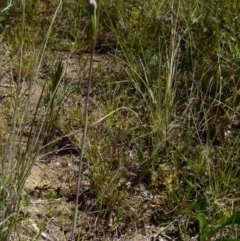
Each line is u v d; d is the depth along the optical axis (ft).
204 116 10.18
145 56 12.28
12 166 7.68
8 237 7.47
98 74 12.17
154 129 10.19
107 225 8.73
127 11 14.17
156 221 8.95
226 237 8.47
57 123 10.37
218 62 11.36
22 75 11.78
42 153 9.88
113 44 13.50
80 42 13.38
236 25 12.80
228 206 8.96
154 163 9.76
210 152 9.75
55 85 10.44
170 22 13.07
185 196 9.00
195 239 8.66
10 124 10.28
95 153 9.73
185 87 11.53
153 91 11.14
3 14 13.70
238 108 10.67
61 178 9.49
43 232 8.46
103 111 10.91
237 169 9.32
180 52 12.25
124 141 10.23
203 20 12.96
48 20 13.89
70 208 9.03
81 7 14.34
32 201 8.97
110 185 9.06
